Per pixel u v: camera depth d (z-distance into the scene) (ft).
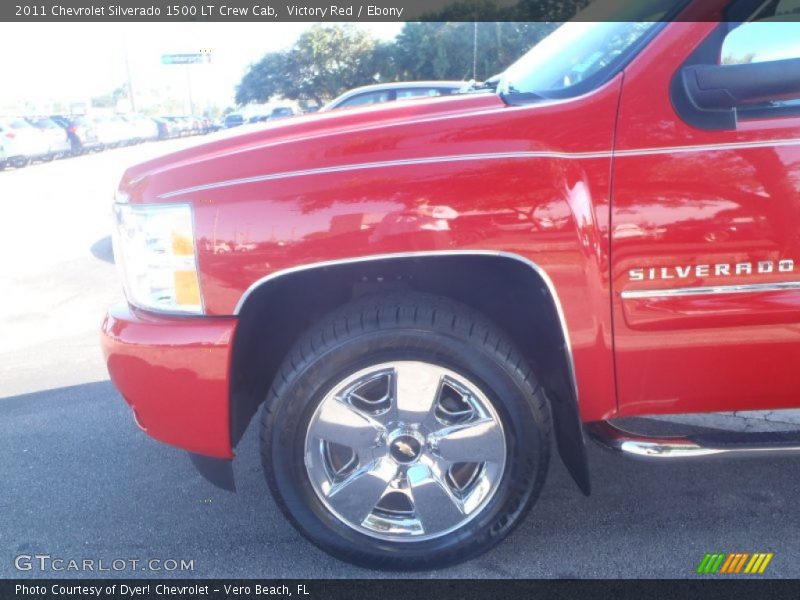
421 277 7.67
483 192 6.51
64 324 18.92
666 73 6.55
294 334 8.02
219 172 6.77
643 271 6.63
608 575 7.47
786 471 9.30
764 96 6.05
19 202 46.37
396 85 29.09
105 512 9.23
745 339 6.83
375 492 7.31
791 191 6.46
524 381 6.95
